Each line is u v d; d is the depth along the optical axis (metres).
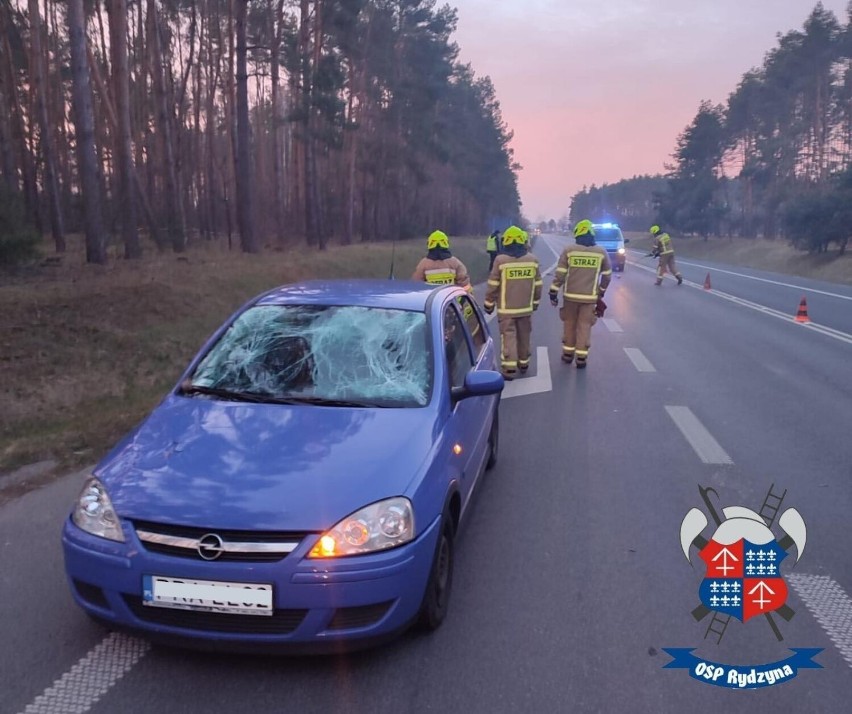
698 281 30.39
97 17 37.47
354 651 3.55
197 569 3.28
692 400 9.30
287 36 34.66
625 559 4.80
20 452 6.56
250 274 17.92
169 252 24.00
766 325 16.64
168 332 11.90
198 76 42.12
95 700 3.30
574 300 11.28
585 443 7.41
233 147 34.28
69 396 8.52
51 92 41.16
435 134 57.53
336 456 3.72
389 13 44.31
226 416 4.12
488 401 5.98
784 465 6.74
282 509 3.37
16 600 4.17
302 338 4.79
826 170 56.78
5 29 31.62
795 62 57.31
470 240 61.75
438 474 3.88
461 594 4.32
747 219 75.75
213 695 3.35
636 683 3.50
